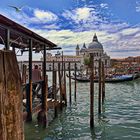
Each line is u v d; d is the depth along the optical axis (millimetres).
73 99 22562
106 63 136000
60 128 11250
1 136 2275
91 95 11484
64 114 14688
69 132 10578
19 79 2559
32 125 10266
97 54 136625
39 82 11211
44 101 11352
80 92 29781
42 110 11242
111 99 22359
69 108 16984
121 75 48094
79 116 14102
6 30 7430
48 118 13344
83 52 145500
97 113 15094
